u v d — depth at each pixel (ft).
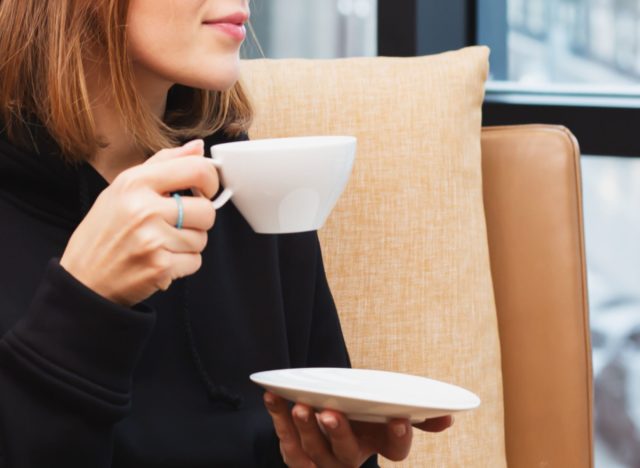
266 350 4.87
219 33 4.33
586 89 8.46
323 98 5.72
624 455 8.52
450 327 5.61
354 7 9.06
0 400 3.76
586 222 8.41
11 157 4.36
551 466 5.79
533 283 5.87
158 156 3.62
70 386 3.70
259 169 3.53
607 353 8.50
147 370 4.48
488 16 8.53
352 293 5.62
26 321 3.73
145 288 3.64
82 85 4.30
